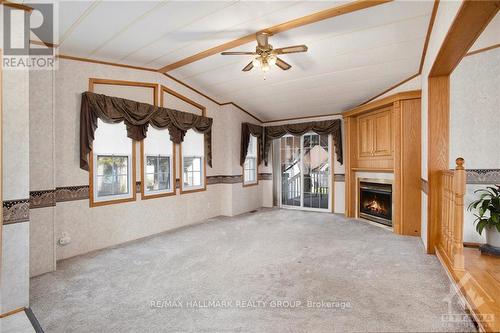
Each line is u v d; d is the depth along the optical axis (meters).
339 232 4.44
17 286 2.19
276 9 2.69
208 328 1.86
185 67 4.30
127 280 2.65
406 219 4.20
